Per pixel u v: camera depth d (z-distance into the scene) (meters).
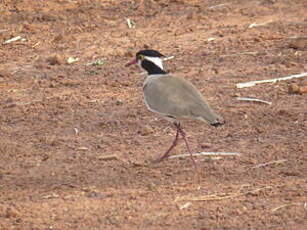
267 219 11.18
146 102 13.35
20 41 20.94
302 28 21.31
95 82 17.77
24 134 14.81
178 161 13.46
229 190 12.20
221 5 23.56
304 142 14.05
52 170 13.15
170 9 23.36
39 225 11.10
